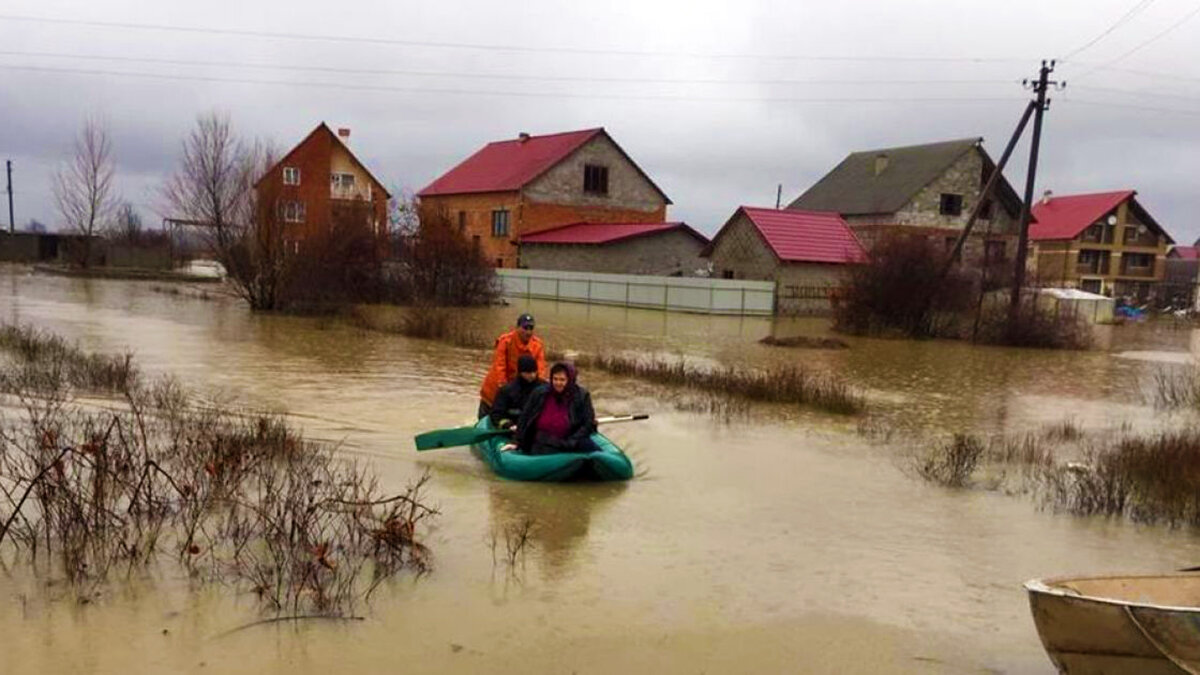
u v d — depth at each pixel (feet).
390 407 41.52
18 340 53.01
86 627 16.79
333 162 172.24
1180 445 34.83
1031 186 94.89
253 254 94.22
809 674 16.62
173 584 18.88
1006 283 115.96
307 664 15.94
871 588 21.03
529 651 16.94
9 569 19.17
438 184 190.70
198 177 120.98
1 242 193.67
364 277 114.93
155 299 105.50
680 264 156.46
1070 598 14.52
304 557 20.48
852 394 51.75
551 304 131.95
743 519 26.09
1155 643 13.96
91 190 165.68
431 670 15.99
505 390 31.73
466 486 28.14
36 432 25.88
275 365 53.78
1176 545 25.18
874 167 175.11
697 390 50.52
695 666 16.72
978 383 62.08
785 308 123.44
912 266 97.19
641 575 21.16
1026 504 29.07
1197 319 168.25
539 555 22.15
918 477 32.24
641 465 32.40
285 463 28.58
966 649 17.90
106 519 21.36
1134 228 204.33
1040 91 93.61
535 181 162.71
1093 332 110.83
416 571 20.49
